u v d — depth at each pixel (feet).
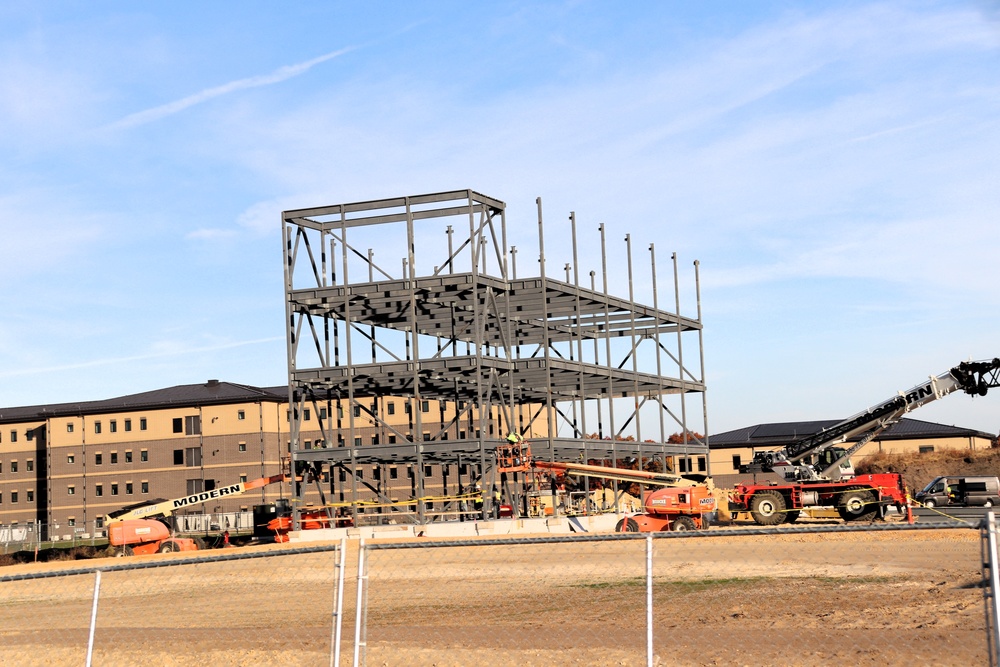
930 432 300.20
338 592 38.45
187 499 175.73
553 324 192.24
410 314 172.04
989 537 33.22
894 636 49.52
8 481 326.03
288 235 163.84
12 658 56.54
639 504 203.31
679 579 79.05
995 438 322.96
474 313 160.56
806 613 59.47
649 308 192.54
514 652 49.62
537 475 174.09
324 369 161.48
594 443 173.06
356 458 158.61
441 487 284.61
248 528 268.62
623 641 51.96
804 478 159.02
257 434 302.86
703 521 141.18
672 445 197.16
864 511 151.64
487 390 172.96
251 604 78.38
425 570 93.40
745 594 69.31
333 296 161.27
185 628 66.49
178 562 40.19
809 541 111.65
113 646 58.75
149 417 311.27
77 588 98.58
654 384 197.67
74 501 313.53
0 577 39.91
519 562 97.25
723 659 45.73
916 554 93.09
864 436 160.35
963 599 61.36
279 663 50.62
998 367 152.05
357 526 155.63
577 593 73.67
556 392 196.54
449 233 188.34
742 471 163.73
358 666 37.83
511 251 198.39
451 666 47.03
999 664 32.78
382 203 159.12
